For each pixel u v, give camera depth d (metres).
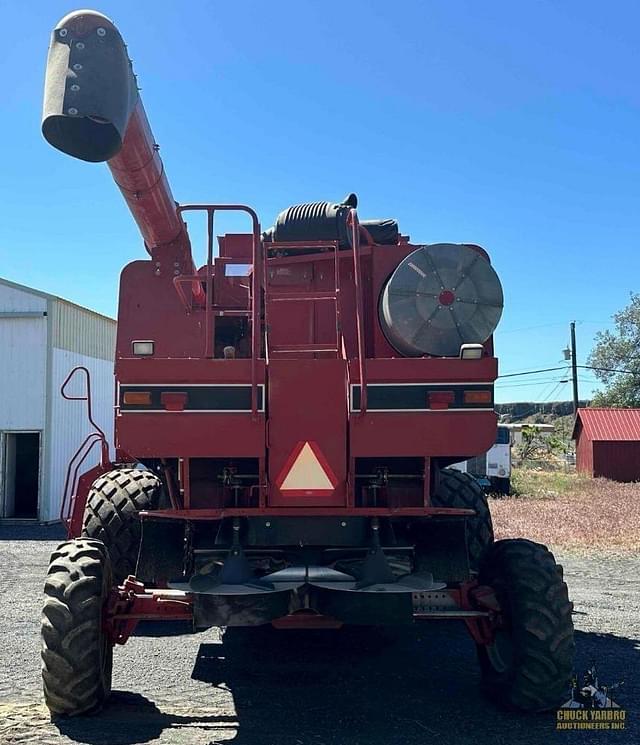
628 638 7.16
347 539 5.04
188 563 5.19
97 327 20.14
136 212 6.13
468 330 5.00
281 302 5.98
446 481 7.41
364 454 4.86
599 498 24.12
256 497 5.13
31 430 17.55
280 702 5.19
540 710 4.88
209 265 5.33
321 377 4.88
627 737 4.57
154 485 7.06
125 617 4.96
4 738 4.41
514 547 5.12
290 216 6.09
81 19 4.46
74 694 4.64
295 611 4.71
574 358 48.03
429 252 4.99
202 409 4.81
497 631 5.20
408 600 4.62
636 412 38.62
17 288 17.64
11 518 17.66
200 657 6.39
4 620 7.64
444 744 4.43
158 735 4.50
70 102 4.29
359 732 4.61
